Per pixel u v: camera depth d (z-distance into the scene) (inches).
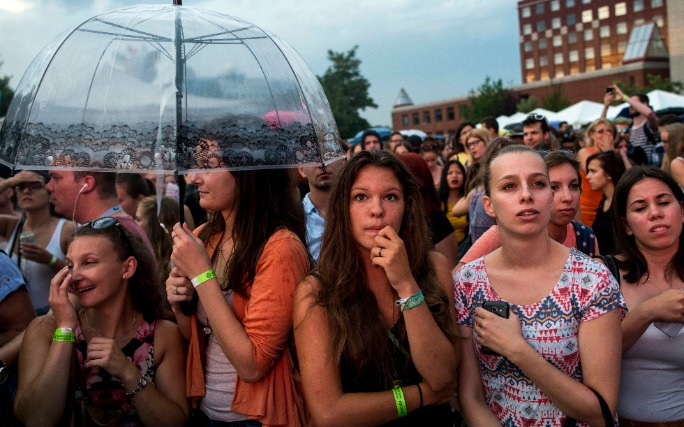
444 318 76.1
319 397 72.5
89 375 86.9
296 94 82.8
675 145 182.2
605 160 163.2
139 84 74.0
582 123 796.6
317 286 75.5
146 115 72.6
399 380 74.2
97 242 86.0
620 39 3577.8
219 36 80.0
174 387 88.7
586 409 70.2
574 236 119.1
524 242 76.0
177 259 78.4
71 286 86.0
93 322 88.9
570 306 73.7
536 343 74.2
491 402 79.0
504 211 75.5
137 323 90.7
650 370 87.2
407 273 71.8
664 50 2898.6
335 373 72.8
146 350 89.4
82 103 74.9
